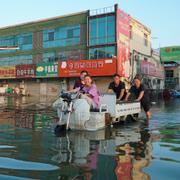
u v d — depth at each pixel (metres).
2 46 39.59
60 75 32.97
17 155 4.39
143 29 35.72
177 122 8.80
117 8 29.05
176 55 42.38
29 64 36.22
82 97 7.16
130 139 5.82
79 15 32.16
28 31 37.00
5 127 7.49
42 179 3.27
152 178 3.34
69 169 3.65
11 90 37.72
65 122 7.15
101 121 7.28
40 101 21.33
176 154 4.54
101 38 30.16
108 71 29.02
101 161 4.05
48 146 5.06
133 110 9.16
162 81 43.50
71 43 32.91
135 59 33.06
